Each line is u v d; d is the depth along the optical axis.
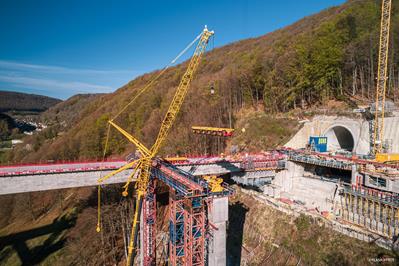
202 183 36.28
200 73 154.88
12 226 78.38
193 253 35.44
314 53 82.19
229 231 56.78
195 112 97.88
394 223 39.81
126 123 126.06
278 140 75.38
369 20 93.62
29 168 55.53
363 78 84.75
